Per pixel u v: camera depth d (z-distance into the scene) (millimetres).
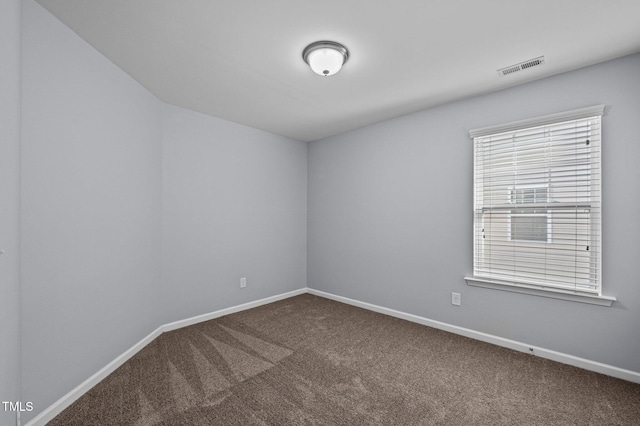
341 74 2258
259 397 1773
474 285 2650
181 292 2918
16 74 1271
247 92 2578
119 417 1593
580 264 2129
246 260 3531
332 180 3957
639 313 1914
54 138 1640
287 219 4043
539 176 2305
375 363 2197
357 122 3416
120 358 2150
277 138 3906
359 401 1739
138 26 1683
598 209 2055
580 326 2125
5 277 1167
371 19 1614
